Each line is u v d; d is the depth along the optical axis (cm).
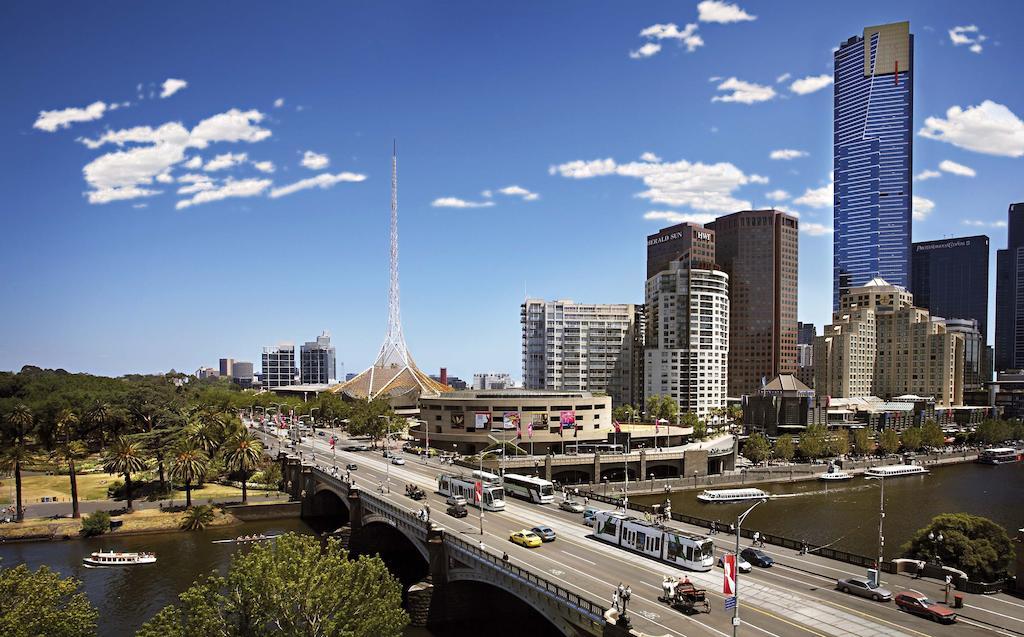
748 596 6844
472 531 9731
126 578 10819
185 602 6638
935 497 19475
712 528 9725
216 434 18625
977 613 6325
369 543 12588
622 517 9044
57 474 18188
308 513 15275
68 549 12575
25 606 5912
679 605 6462
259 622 5997
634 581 7338
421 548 9806
